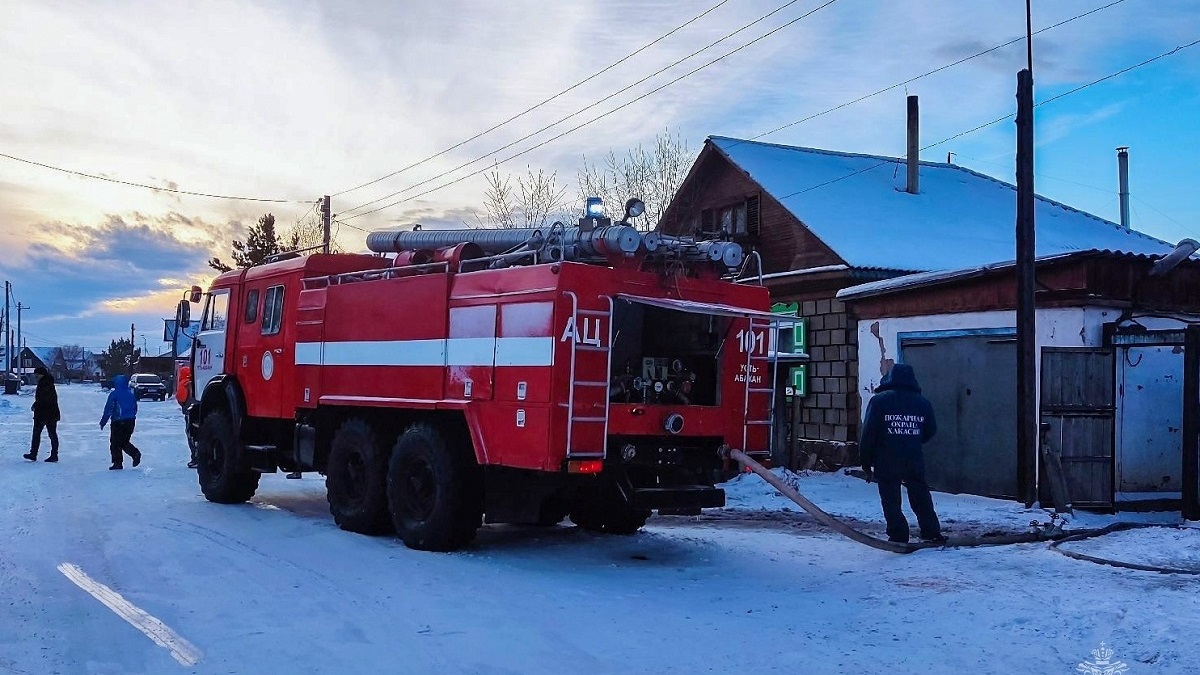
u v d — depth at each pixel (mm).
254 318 12203
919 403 8953
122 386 16453
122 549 8914
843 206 19312
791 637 6047
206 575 7848
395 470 9508
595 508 10438
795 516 11883
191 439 16688
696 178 21703
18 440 22984
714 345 9266
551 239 8844
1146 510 12062
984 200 22281
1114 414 11906
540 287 8219
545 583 7715
